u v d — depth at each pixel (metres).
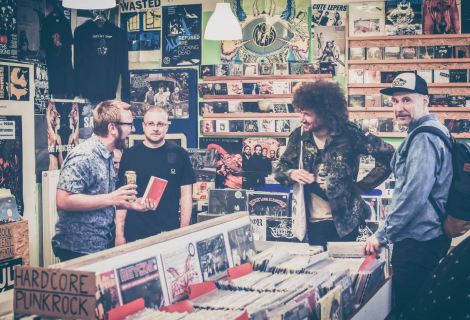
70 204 3.18
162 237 1.56
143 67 5.95
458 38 5.26
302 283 1.67
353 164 3.50
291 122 5.64
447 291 1.43
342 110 3.43
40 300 1.22
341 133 3.41
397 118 2.86
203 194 5.53
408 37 5.35
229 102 5.78
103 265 1.32
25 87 4.42
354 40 5.49
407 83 2.75
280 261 1.98
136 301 1.36
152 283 1.45
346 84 5.52
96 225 3.32
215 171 5.52
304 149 3.49
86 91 5.32
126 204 3.32
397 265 2.58
